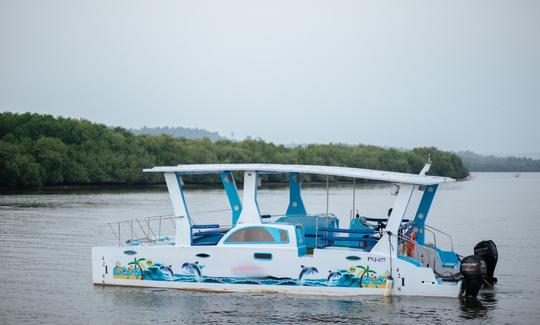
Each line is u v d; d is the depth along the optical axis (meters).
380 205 49.38
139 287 18.92
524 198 75.44
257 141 121.88
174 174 18.69
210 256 18.27
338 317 16.34
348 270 17.66
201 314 16.58
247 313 16.64
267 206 44.62
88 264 23.95
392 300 17.55
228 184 19.09
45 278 21.22
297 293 17.86
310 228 19.39
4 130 92.75
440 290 17.50
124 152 95.31
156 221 38.50
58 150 85.06
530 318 16.75
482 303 18.19
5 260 24.88
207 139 122.31
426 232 36.84
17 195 67.31
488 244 20.41
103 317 16.47
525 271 23.89
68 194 70.06
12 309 17.30
